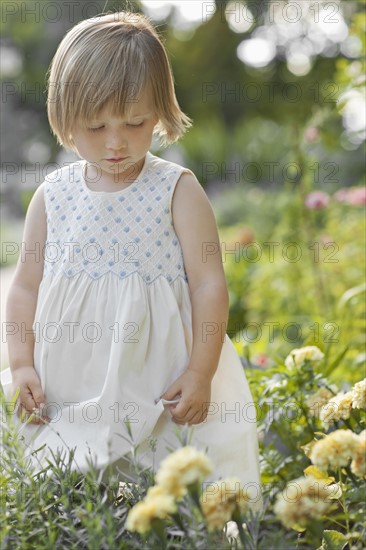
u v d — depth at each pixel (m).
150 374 2.08
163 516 1.48
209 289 2.13
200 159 11.48
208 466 1.48
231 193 9.85
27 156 16.33
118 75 2.02
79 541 1.63
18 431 2.05
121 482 2.06
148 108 2.08
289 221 5.26
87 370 2.09
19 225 12.29
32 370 2.16
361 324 3.86
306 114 6.95
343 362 3.39
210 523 1.56
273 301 5.12
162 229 2.14
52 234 2.22
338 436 1.68
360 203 4.88
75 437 2.05
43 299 2.16
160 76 2.13
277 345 4.20
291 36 7.71
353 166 8.00
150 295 2.09
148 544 1.64
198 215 2.16
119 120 2.03
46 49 15.16
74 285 2.11
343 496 1.87
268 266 5.30
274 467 2.37
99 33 2.10
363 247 4.84
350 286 4.73
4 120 16.22
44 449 2.02
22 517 1.66
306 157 5.17
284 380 2.49
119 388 2.01
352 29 3.99
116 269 2.10
